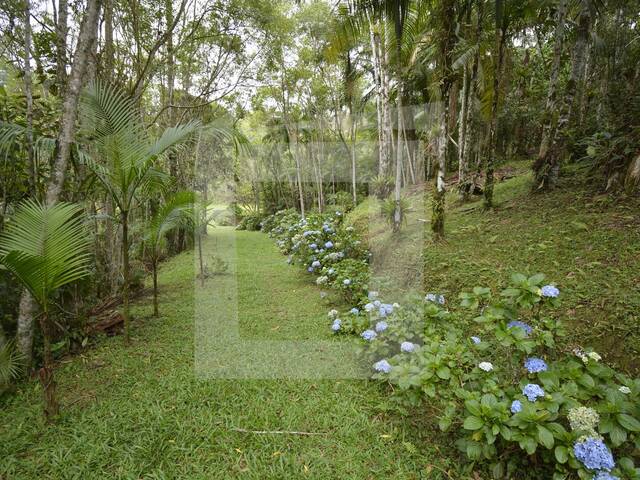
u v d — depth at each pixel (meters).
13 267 1.90
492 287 3.59
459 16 5.31
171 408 2.34
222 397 2.43
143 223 4.98
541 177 5.97
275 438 2.06
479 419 1.64
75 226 2.31
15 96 3.38
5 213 3.12
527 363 1.76
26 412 2.36
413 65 4.03
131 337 3.51
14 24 3.60
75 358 3.13
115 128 3.01
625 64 7.76
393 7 4.02
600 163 5.40
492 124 5.94
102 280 4.76
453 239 4.95
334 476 1.80
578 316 2.96
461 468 1.82
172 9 5.89
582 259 3.68
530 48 11.38
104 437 2.09
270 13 6.89
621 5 7.12
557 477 1.48
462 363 2.09
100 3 2.99
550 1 5.77
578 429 1.49
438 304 2.58
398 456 1.92
